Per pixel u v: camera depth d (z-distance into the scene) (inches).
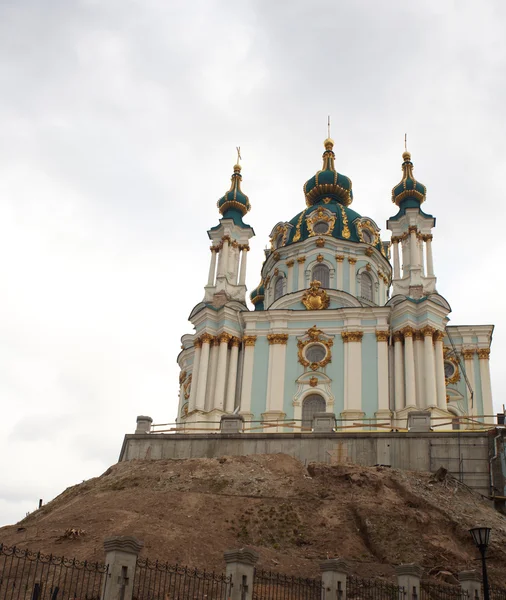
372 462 1469.0
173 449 1558.8
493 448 1424.7
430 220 2322.8
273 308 2186.3
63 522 1120.2
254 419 2017.7
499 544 1152.8
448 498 1298.0
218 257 2379.4
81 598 773.3
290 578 908.0
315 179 2655.0
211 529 1136.2
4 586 861.2
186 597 863.1
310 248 2337.6
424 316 2038.6
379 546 1115.3
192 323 2226.9
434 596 947.3
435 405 1932.8
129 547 756.0
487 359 2142.0
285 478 1352.1
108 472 1489.9
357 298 2191.2
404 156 2500.0
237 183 2544.3
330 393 2012.8
